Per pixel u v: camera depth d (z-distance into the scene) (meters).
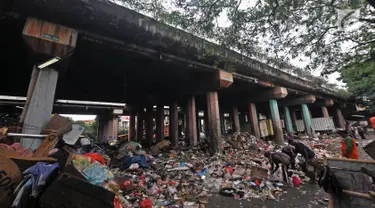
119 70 9.92
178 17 4.34
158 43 7.18
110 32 6.40
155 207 4.31
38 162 2.47
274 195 5.01
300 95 18.62
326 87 19.23
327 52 4.94
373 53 4.80
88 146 7.73
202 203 4.57
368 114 23.48
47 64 5.43
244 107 23.77
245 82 12.35
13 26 5.66
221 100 19.73
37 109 5.16
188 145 13.76
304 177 6.39
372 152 3.00
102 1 5.33
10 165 2.31
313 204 4.39
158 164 8.41
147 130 17.81
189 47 7.55
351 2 3.70
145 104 18.00
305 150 6.15
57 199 1.96
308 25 4.39
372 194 2.74
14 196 2.12
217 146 10.16
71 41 5.65
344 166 3.42
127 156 8.30
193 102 13.48
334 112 25.33
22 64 8.94
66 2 4.93
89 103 16.45
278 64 5.71
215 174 6.77
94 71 10.04
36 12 5.17
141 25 6.19
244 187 5.45
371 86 16.53
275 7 3.97
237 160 8.82
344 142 5.72
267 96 14.84
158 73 10.41
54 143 3.71
